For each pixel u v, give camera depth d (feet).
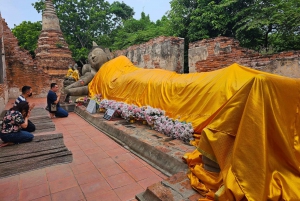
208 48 23.04
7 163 11.35
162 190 7.73
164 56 29.50
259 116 6.17
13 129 13.96
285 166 6.48
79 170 10.73
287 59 15.93
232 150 6.70
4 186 9.35
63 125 19.75
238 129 6.53
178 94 15.40
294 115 6.93
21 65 46.09
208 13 32.94
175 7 38.04
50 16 56.39
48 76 49.65
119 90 21.65
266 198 5.79
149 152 11.69
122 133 14.73
